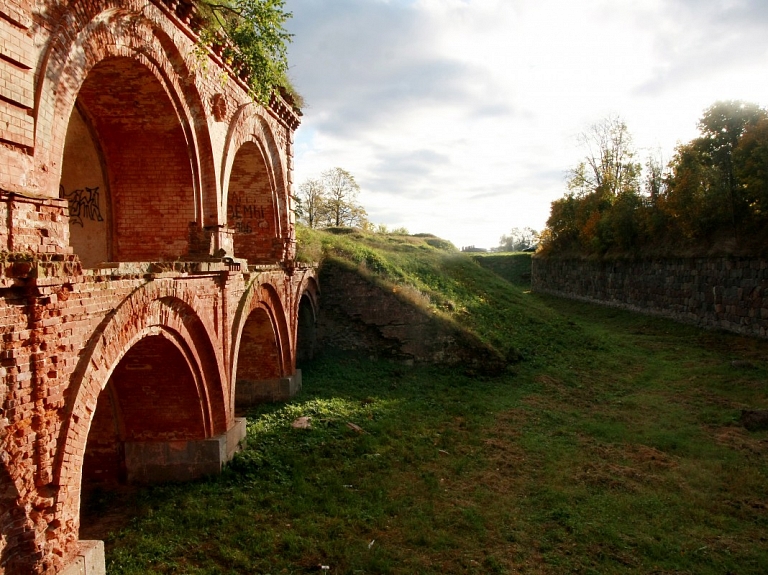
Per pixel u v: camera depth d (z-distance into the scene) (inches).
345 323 816.9
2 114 211.2
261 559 322.0
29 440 225.0
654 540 347.6
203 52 372.5
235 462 445.4
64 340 242.8
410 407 617.9
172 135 387.9
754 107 985.5
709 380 686.5
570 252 1599.4
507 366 762.8
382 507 386.9
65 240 247.6
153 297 323.0
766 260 820.0
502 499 405.1
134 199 403.2
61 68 249.0
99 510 380.5
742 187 876.0
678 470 450.3
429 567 317.4
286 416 568.1
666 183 1151.6
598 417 590.6
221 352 432.1
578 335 945.5
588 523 367.2
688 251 1024.9
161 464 420.8
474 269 1221.1
